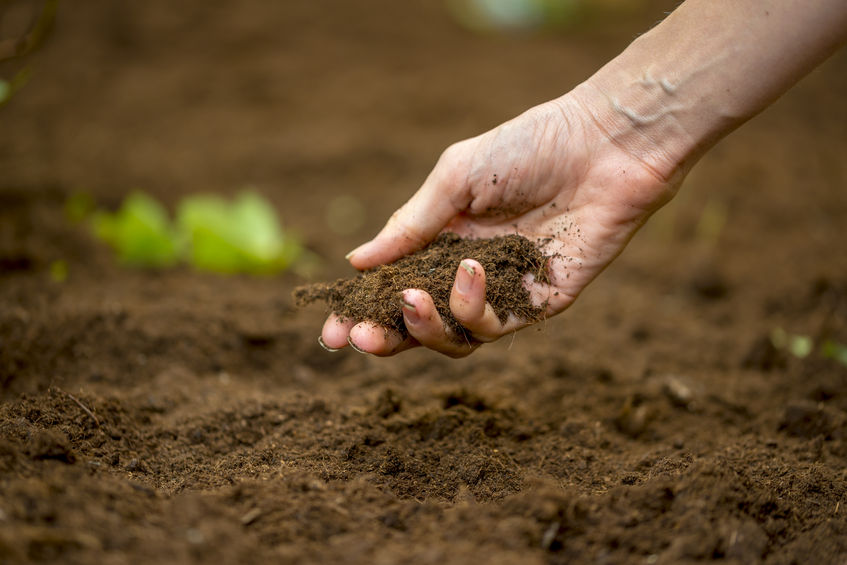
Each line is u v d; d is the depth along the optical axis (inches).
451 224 38.6
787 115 75.7
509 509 35.3
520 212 38.1
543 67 85.8
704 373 42.6
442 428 38.4
